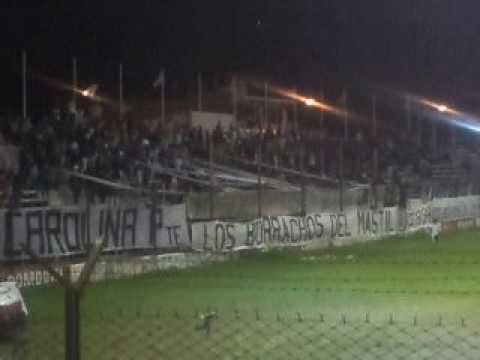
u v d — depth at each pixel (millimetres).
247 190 22234
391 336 9133
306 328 9648
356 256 19688
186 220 18188
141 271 16250
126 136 21781
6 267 14336
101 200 19125
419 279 14828
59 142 19609
